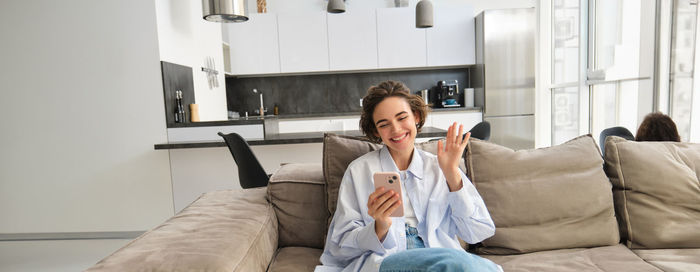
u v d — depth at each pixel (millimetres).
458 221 1156
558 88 4383
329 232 1218
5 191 3012
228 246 1062
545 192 1355
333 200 1417
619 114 3188
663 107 2629
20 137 2957
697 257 1242
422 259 855
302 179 1535
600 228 1355
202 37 3830
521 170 1391
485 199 1382
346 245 1086
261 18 5027
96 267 902
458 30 5027
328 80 5523
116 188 3000
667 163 1402
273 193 1520
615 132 2389
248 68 5078
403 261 875
